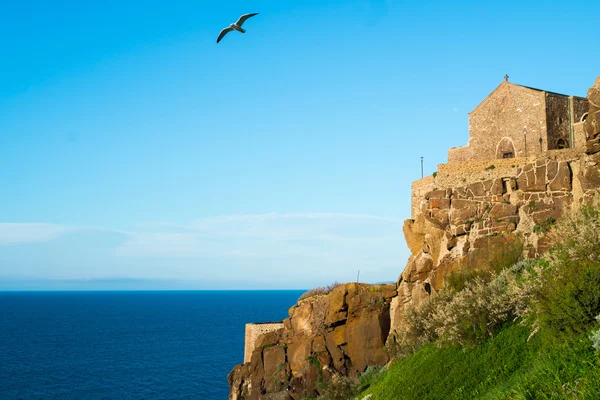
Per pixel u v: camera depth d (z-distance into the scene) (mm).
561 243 23609
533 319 22875
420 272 44344
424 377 25969
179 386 91312
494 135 51406
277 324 59750
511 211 40031
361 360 48094
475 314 25016
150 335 162875
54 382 93750
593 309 18422
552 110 47969
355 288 49656
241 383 55906
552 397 15547
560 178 38312
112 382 94000
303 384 50188
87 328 184250
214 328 184125
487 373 22156
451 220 42438
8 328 183625
